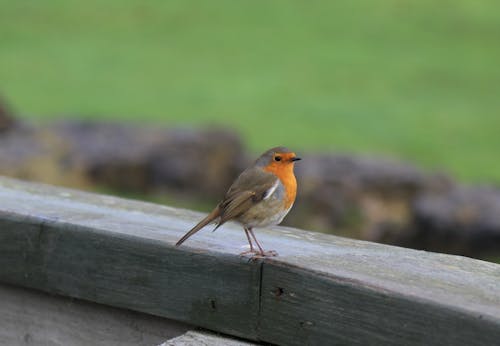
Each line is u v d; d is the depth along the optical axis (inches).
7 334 228.5
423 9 1584.6
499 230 588.4
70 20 1473.9
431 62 1315.2
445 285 180.9
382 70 1274.6
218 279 195.6
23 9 1513.3
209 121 1018.7
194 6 1578.5
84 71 1226.0
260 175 229.3
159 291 203.2
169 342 193.8
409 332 173.8
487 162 906.1
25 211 222.7
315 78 1231.5
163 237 205.6
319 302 184.1
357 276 183.0
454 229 593.9
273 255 195.9
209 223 221.8
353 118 1053.2
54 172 623.2
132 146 660.1
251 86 1189.7
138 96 1121.4
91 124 687.1
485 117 1061.1
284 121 1031.6
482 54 1359.5
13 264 221.5
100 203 238.5
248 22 1510.8
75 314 218.5
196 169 663.8
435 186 615.2
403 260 198.1
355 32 1466.5
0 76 1182.3
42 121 689.6
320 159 619.5
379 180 600.4
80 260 212.4
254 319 192.4
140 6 1560.0
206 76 1227.9
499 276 188.4
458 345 168.4
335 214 589.9
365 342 179.0
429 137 986.1
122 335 213.0
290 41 1414.9
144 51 1343.5
